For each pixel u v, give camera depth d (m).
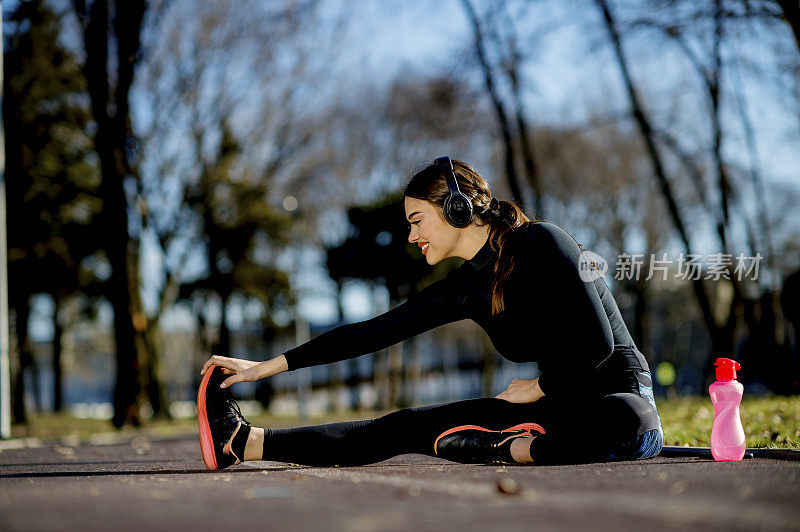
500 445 3.20
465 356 40.47
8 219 19.23
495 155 22.14
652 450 3.24
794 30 8.66
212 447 3.28
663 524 1.74
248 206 20.38
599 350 3.12
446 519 1.81
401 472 3.05
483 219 3.28
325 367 30.20
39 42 18.11
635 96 15.20
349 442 3.28
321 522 1.78
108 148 14.30
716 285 23.89
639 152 25.09
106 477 3.17
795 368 16.58
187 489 2.55
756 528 1.70
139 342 14.28
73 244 20.16
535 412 3.24
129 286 14.30
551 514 1.88
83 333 34.41
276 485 2.63
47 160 19.06
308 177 21.97
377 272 22.34
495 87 14.26
